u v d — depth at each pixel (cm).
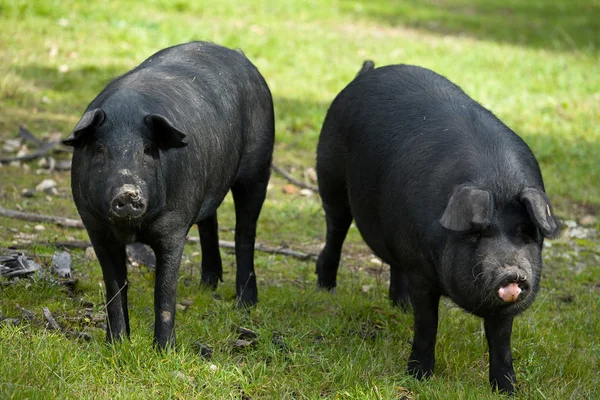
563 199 1761
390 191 925
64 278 1084
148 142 784
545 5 4322
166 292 878
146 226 831
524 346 1035
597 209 1727
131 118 784
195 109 906
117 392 802
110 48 2422
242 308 1065
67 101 1975
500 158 856
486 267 764
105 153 770
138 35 2544
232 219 1489
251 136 1073
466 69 2753
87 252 1199
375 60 2739
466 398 854
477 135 898
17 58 2189
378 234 977
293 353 938
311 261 1339
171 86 898
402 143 941
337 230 1152
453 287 812
